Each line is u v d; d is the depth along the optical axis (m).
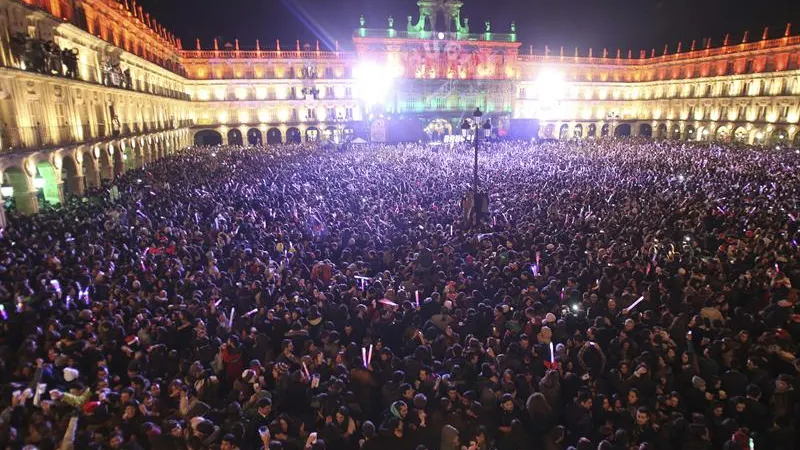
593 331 10.68
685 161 46.66
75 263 15.45
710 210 23.03
